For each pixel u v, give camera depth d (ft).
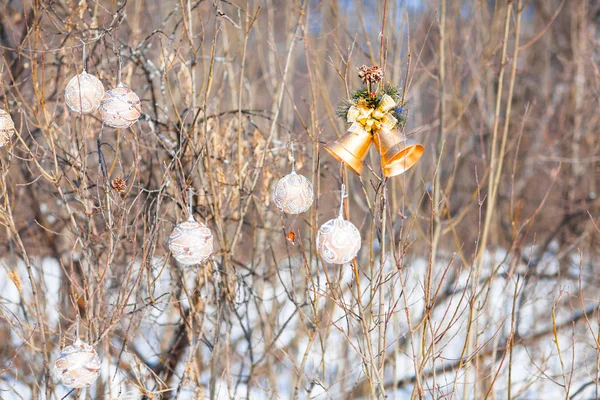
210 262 10.48
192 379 10.76
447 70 18.42
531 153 21.20
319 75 13.12
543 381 15.33
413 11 18.92
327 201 16.96
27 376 14.49
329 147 7.57
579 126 19.27
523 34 23.00
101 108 7.95
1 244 13.24
